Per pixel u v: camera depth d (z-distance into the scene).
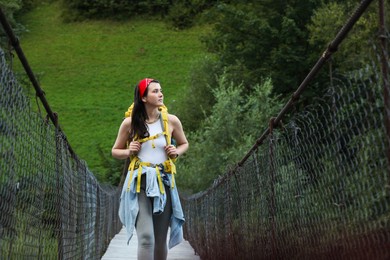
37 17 74.00
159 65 63.53
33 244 3.82
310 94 26.64
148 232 5.16
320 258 4.03
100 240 10.39
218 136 24.70
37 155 3.97
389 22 11.68
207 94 34.59
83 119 53.97
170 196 5.33
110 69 63.09
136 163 5.29
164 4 73.31
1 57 2.96
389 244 2.89
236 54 32.91
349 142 3.34
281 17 31.81
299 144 4.56
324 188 3.89
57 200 4.90
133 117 5.30
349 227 3.43
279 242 5.34
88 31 71.38
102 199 11.27
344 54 20.19
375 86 2.90
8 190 3.04
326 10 24.97
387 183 2.84
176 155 5.30
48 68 63.84
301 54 30.09
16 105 3.30
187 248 15.37
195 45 67.25
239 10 31.77
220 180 9.08
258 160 6.26
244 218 7.16
